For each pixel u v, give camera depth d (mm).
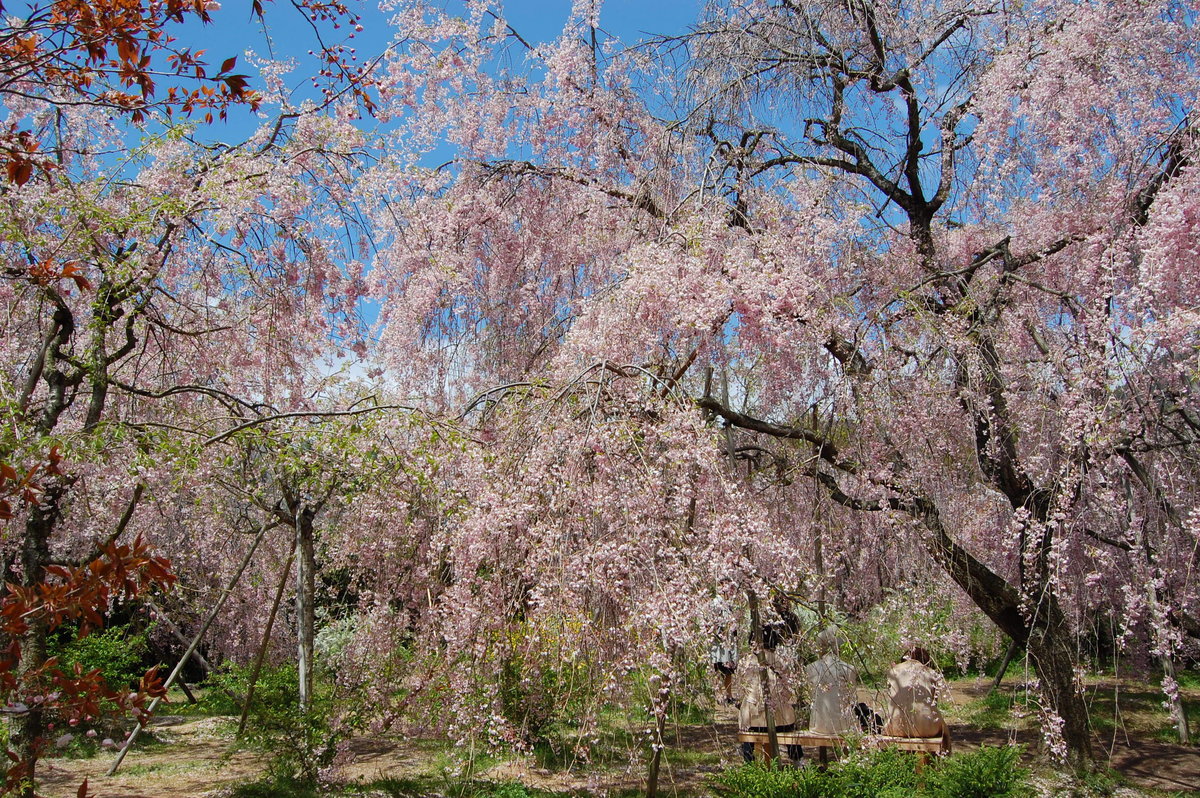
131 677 8211
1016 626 5891
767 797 3963
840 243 5207
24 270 4742
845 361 5098
